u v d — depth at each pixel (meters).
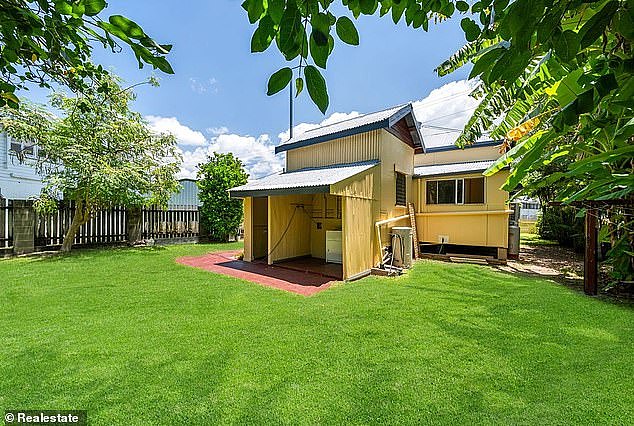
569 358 3.12
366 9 1.30
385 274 7.53
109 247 11.61
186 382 2.65
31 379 2.65
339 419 2.22
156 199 11.34
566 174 3.09
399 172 10.02
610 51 1.70
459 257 9.88
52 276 6.59
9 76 2.24
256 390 2.55
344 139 9.61
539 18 1.06
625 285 5.64
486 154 13.58
